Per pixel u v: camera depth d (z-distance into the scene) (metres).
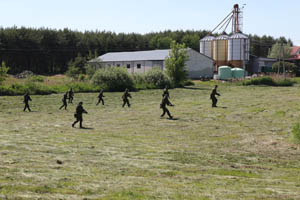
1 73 41.19
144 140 15.65
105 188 7.85
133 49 120.75
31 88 39.66
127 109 28.12
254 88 52.91
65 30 114.69
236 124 20.59
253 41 143.38
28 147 12.79
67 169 9.63
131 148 13.56
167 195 7.51
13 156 10.97
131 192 7.56
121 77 46.81
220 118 22.97
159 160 11.55
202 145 14.81
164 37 124.81
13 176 8.45
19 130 17.34
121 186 8.09
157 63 72.81
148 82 52.28
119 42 117.44
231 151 13.64
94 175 9.09
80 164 10.38
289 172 10.61
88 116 23.94
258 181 9.33
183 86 56.31
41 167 9.66
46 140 14.63
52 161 10.55
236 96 39.62
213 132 18.03
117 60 79.88
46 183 8.00
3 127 18.27
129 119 22.53
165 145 14.57
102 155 11.98
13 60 101.25
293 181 9.53
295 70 85.75
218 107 28.98
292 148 14.28
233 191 8.12
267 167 11.19
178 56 56.97
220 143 15.28
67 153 12.05
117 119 22.53
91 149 13.01
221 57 88.44
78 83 46.38
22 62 102.62
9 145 12.99
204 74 77.25
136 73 54.28
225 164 11.39
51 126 19.19
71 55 110.50
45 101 32.97
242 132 18.05
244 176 9.97
